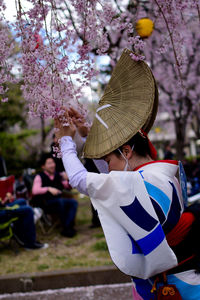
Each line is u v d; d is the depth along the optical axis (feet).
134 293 5.00
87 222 22.97
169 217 4.44
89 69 5.28
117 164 4.93
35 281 12.50
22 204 17.81
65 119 5.07
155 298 4.68
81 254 15.69
